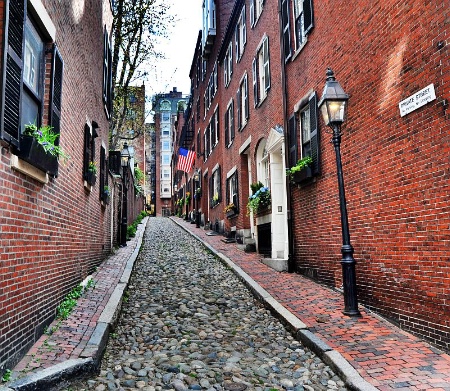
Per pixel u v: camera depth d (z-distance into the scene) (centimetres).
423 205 544
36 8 504
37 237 521
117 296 754
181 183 4244
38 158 482
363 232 704
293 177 1014
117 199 1617
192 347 552
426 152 538
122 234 1603
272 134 1204
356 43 729
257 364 502
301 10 1044
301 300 752
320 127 898
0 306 398
